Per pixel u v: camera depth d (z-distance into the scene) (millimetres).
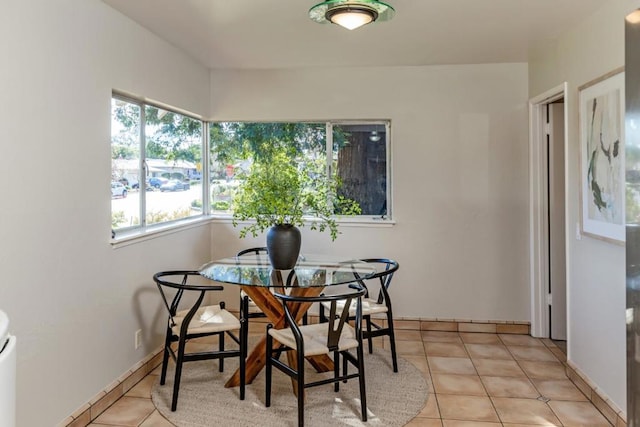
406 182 3975
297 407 2496
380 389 2803
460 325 3959
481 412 2529
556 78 3191
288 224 2914
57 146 2154
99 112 2480
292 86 4051
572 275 2951
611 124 2389
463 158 3908
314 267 3008
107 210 2568
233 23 2850
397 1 2498
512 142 3850
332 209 4031
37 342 2045
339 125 4105
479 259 3926
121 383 2695
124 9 2609
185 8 2602
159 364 3154
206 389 2789
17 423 1939
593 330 2664
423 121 3939
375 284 4035
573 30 2898
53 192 2133
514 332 3906
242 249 4172
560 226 3736
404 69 3941
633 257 1646
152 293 3094
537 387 2854
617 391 2395
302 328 2656
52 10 2107
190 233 3742
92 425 2377
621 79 2289
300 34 3072
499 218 3889
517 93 3820
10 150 1878
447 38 3145
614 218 2373
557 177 3725
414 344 3643
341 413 2496
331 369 3051
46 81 2076
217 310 2953
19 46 1917
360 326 2445
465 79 3883
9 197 1878
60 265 2188
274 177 2928
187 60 3615
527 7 2559
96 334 2479
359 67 3963
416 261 3988
